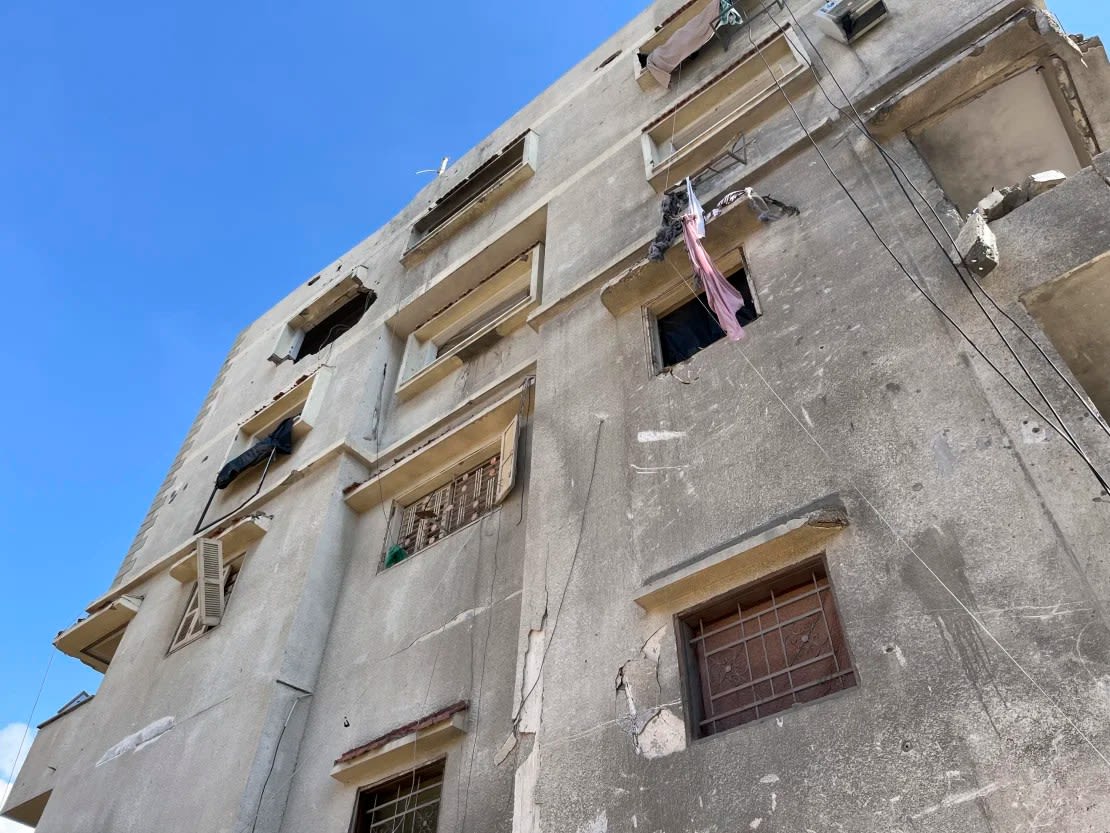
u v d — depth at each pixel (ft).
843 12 32.83
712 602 20.43
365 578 36.04
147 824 31.35
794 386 22.71
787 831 15.76
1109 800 12.89
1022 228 20.66
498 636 28.09
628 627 21.56
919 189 24.35
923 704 15.61
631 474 24.91
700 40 40.37
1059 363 18.17
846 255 24.57
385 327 49.67
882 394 20.63
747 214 27.61
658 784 18.15
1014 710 14.58
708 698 19.47
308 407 46.60
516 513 31.78
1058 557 15.71
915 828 14.40
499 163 51.21
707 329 28.43
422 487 38.19
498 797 23.31
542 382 31.24
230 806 28.60
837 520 18.85
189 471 55.36
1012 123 26.40
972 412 18.78
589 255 36.11
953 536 17.30
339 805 27.81
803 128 30.32
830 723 16.55
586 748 20.02
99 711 40.75
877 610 17.38
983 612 15.99
